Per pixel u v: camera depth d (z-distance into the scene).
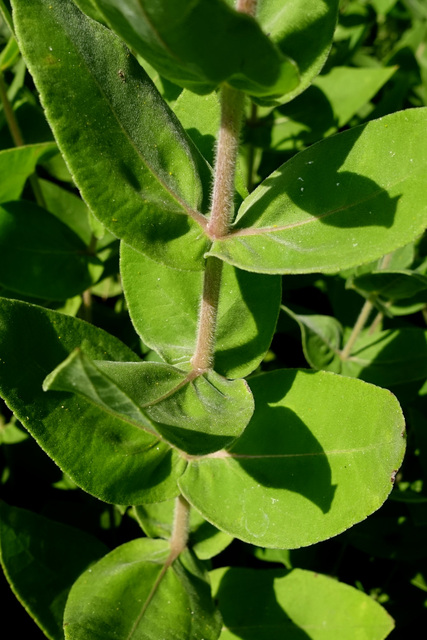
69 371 0.20
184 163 0.26
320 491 0.28
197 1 0.19
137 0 0.19
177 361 0.31
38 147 0.37
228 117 0.24
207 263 0.27
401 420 0.26
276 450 0.29
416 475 0.42
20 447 0.41
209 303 0.27
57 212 0.45
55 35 0.23
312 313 0.44
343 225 0.24
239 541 0.40
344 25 0.54
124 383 0.26
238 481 0.29
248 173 0.47
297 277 0.46
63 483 0.41
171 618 0.31
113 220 0.25
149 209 0.25
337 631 0.34
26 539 0.34
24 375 0.27
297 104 0.48
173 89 0.33
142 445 0.29
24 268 0.38
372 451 0.27
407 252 0.42
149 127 0.25
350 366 0.42
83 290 0.40
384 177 0.24
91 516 0.40
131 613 0.30
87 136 0.24
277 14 0.25
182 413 0.26
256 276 0.30
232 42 0.20
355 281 0.39
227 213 0.26
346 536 0.40
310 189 0.25
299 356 0.46
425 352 0.41
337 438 0.28
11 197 0.39
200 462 0.30
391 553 0.39
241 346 0.30
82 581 0.31
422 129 0.23
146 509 0.35
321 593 0.35
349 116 0.47
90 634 0.29
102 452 0.28
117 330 0.43
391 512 0.40
